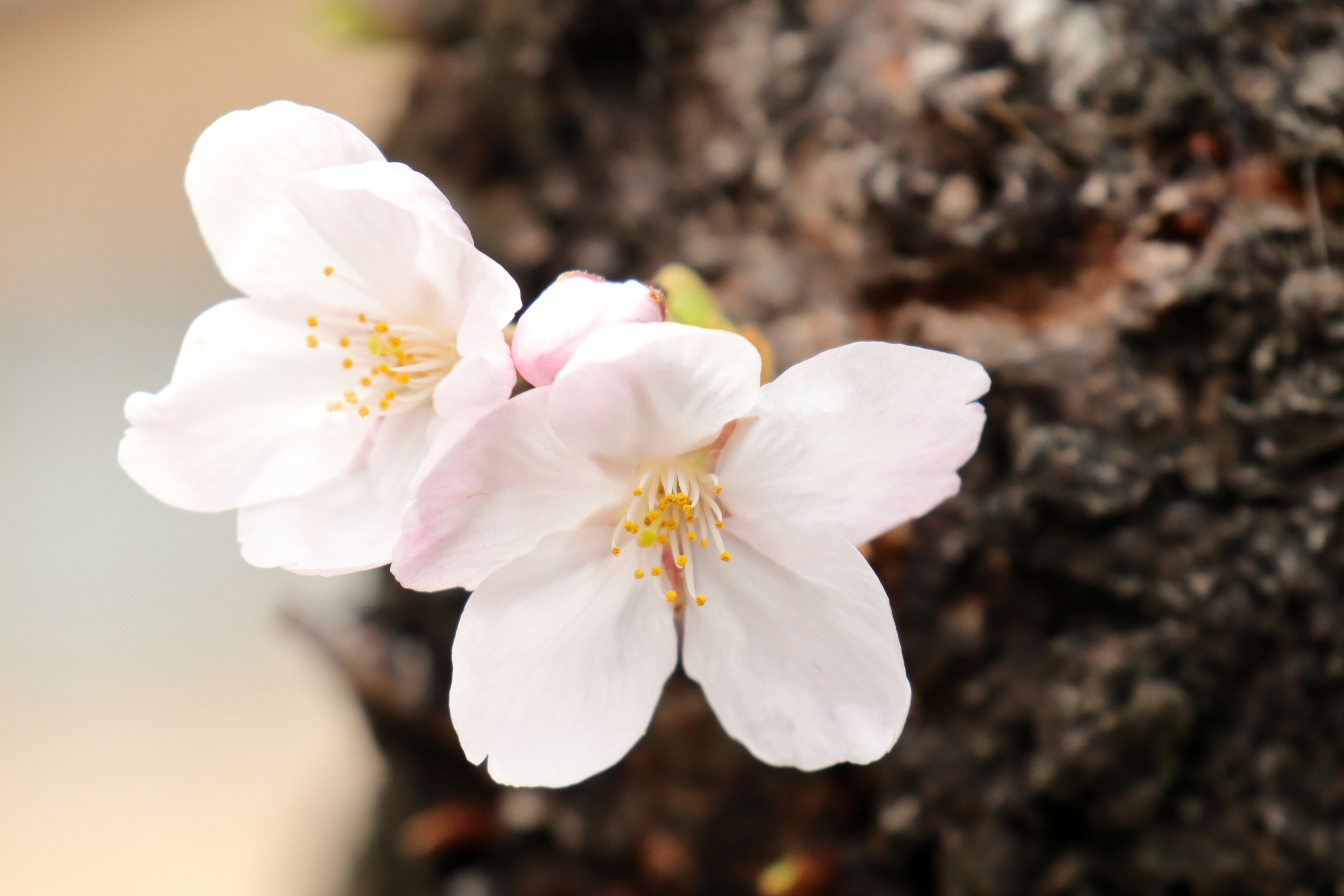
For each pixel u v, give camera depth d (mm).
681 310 193
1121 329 199
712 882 219
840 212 214
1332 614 195
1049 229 202
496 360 175
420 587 177
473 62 227
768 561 183
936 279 208
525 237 225
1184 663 198
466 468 176
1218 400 197
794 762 181
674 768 217
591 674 182
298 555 184
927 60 204
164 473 187
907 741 207
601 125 226
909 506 180
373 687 228
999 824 204
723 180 222
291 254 187
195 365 187
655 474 182
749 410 177
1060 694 201
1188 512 198
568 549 182
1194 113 198
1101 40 199
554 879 225
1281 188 196
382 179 177
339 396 190
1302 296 194
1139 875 201
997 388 202
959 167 205
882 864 211
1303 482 196
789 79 220
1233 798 198
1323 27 196
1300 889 197
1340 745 196
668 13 224
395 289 188
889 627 177
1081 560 200
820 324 215
